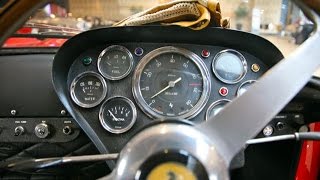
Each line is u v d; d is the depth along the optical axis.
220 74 0.37
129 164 0.17
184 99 0.37
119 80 0.37
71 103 0.36
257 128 0.19
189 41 0.38
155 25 0.35
